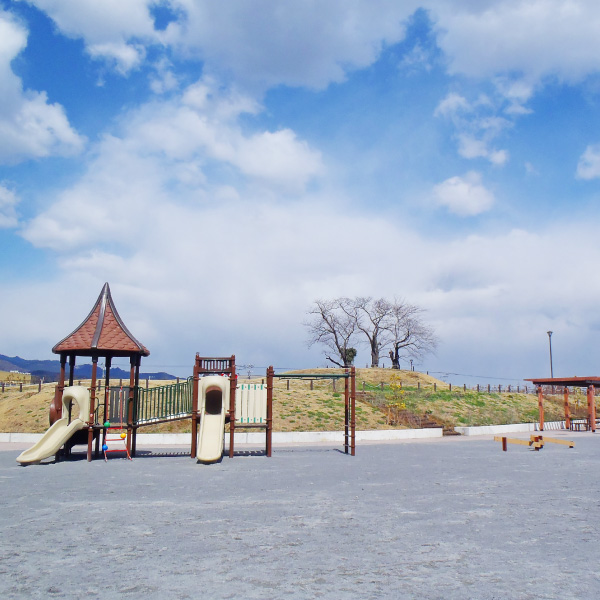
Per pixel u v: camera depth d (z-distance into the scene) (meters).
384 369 76.06
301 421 34.25
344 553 8.03
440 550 8.20
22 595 6.27
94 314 23.08
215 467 19.08
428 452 24.80
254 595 6.27
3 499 12.59
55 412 21.61
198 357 22.95
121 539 8.85
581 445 29.38
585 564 7.50
